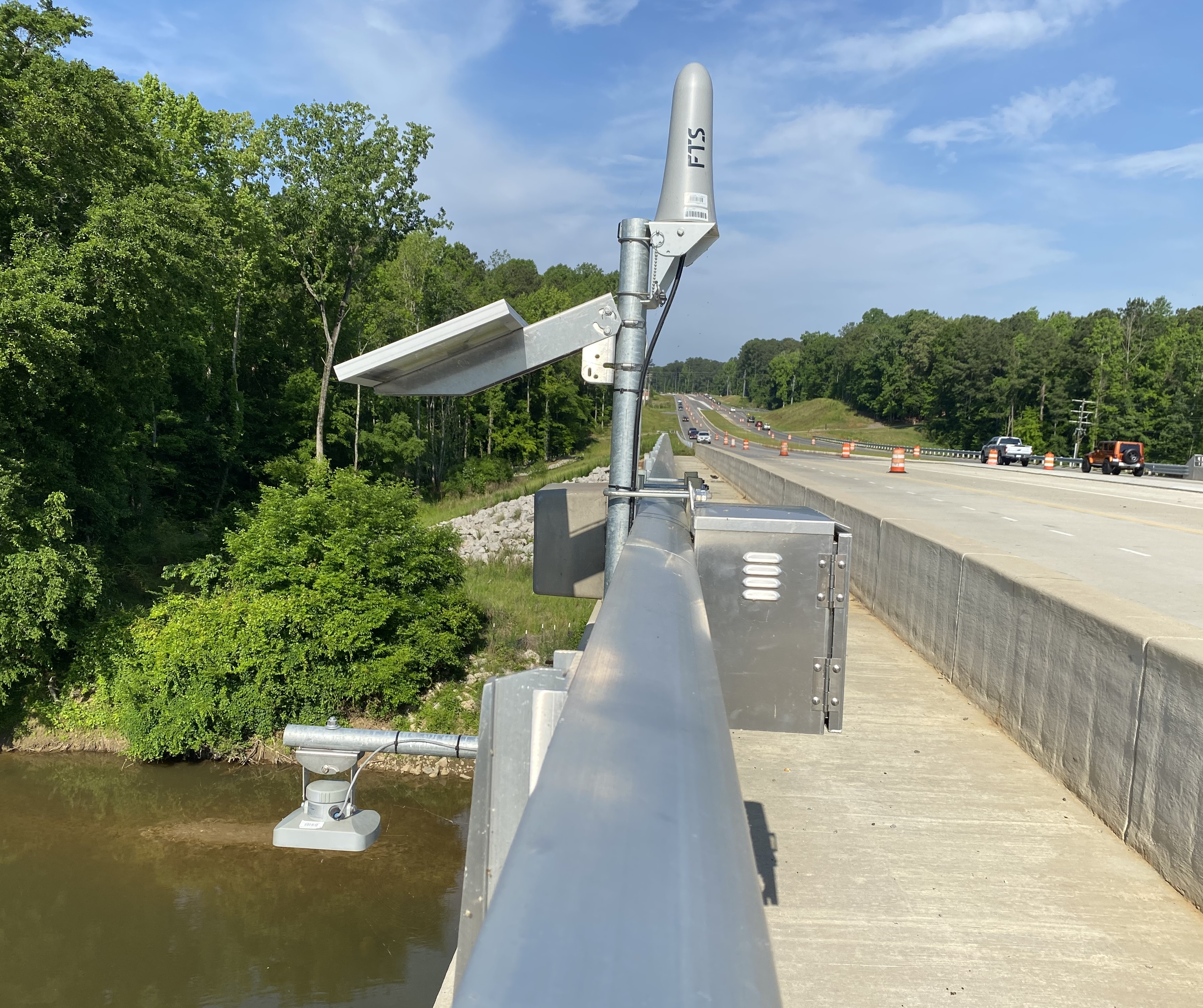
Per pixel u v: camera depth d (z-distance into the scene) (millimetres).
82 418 21609
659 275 3223
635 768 940
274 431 49062
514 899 638
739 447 88438
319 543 17219
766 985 551
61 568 16672
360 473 18688
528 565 23969
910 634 8289
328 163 43188
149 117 32031
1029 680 5484
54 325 17906
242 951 10445
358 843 2057
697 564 3062
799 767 5164
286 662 15547
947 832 4324
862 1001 2990
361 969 10281
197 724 15281
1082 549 15242
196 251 21078
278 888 11711
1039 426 109938
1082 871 3953
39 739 16000
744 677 3078
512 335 3053
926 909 3590
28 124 19109
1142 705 4148
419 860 12406
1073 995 3037
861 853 4074
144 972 10141
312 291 45406
